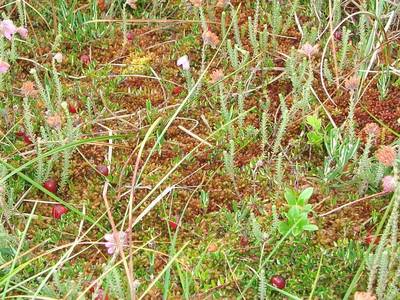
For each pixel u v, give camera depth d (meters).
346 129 0.43
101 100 0.47
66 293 0.35
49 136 0.42
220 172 0.42
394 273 0.35
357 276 0.34
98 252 0.38
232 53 0.46
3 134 0.44
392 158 0.36
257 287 0.36
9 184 0.41
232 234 0.38
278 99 0.46
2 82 0.46
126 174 0.42
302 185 0.41
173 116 0.41
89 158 0.43
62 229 0.39
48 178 0.41
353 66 0.48
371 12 0.48
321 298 0.35
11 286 0.36
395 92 0.46
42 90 0.43
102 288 0.36
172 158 0.43
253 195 0.41
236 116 0.45
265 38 0.47
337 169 0.40
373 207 0.40
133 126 0.45
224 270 0.37
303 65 0.44
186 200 0.40
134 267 0.37
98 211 0.40
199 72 0.48
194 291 0.36
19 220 0.39
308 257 0.37
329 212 0.39
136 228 0.39
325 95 0.46
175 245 0.38
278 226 0.37
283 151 0.43
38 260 0.37
